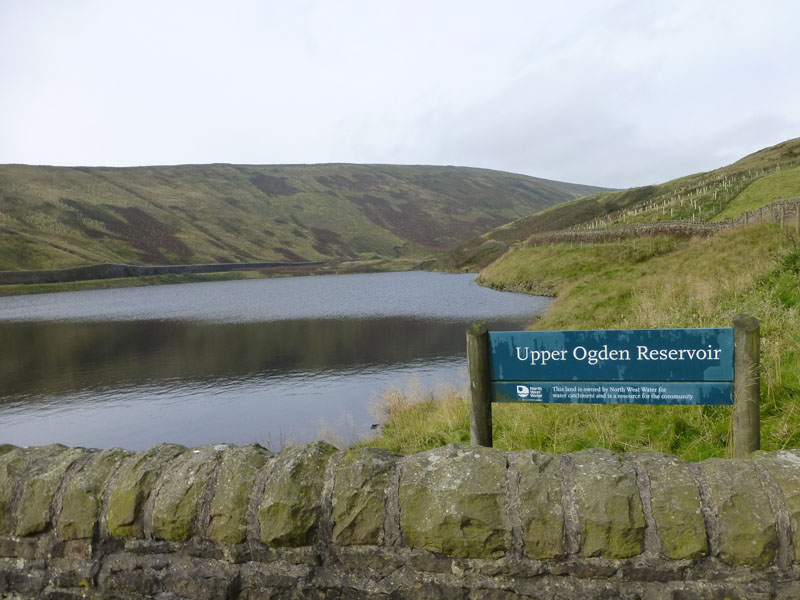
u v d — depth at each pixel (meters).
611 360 3.15
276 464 2.40
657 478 2.18
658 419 4.56
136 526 2.37
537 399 3.27
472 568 2.13
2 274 81.75
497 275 50.34
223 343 24.84
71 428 12.77
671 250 34.59
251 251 157.00
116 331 30.86
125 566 2.39
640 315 9.97
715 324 7.37
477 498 2.15
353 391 14.71
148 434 12.09
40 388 16.98
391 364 18.30
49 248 104.06
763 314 6.73
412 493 2.21
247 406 13.77
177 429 12.29
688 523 2.03
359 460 2.35
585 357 3.18
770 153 92.44
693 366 3.07
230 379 17.25
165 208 175.62
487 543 2.11
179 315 39.16
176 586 2.33
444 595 2.15
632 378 3.13
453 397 8.48
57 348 24.97
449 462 2.30
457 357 18.97
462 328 25.89
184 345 24.67
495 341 3.29
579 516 2.09
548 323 17.61
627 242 40.25
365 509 2.22
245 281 106.19
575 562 2.08
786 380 4.61
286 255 161.25
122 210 156.75
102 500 2.45
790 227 14.53
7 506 2.54
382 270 129.12
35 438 12.20
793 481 2.09
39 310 47.66
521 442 4.73
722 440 4.01
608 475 2.18
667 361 3.09
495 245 109.25
